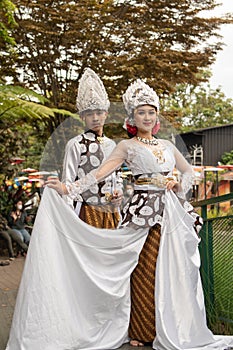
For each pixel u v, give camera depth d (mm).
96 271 4543
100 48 14320
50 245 4445
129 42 14641
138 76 14414
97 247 4555
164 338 4422
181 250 4594
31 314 4285
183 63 14891
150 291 4590
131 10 14625
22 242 12391
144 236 4645
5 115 12125
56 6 13742
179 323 4492
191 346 4484
